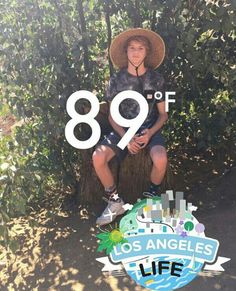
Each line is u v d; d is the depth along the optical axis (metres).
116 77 2.38
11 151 2.46
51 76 2.40
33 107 2.45
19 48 2.42
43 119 2.46
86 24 2.56
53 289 2.08
